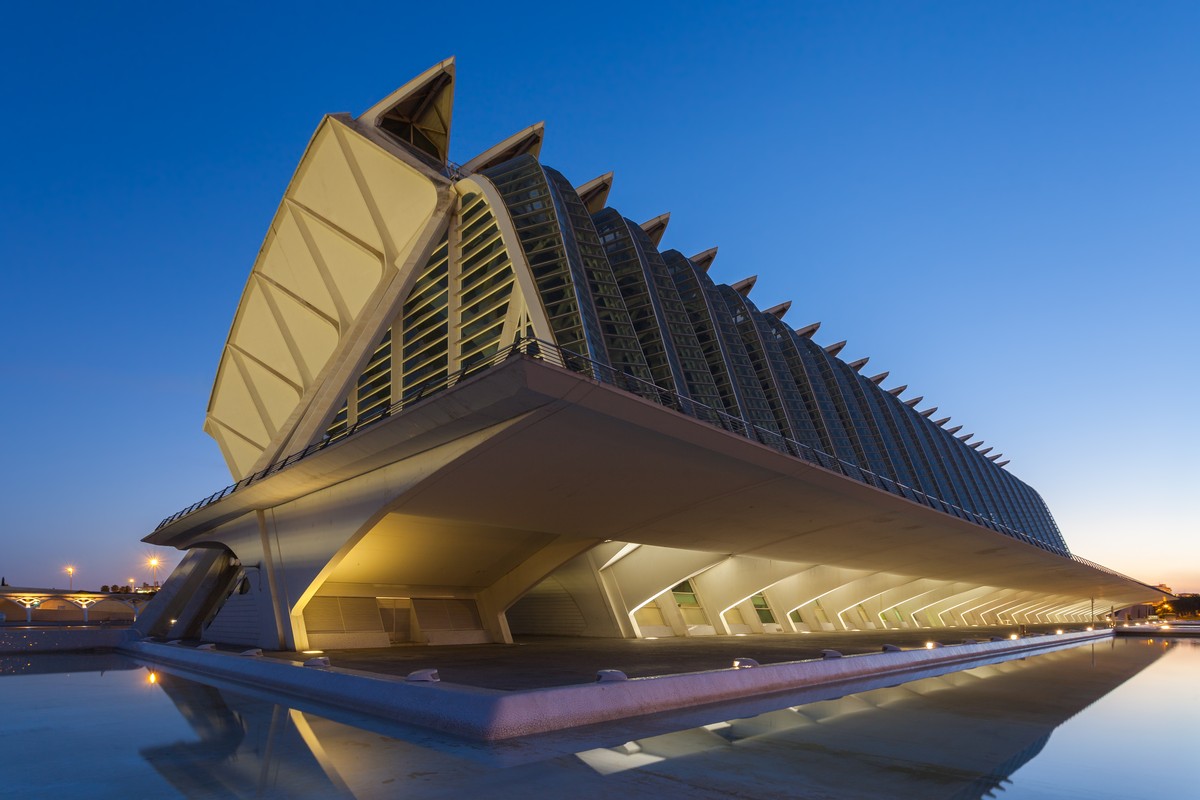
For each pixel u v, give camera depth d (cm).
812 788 632
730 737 862
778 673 1359
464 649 2636
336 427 3200
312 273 3819
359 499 2328
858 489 2733
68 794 623
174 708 1164
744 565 4072
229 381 4803
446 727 901
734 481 2384
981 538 4069
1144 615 17938
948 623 8838
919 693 1367
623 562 3622
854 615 5881
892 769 709
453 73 3256
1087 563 6569
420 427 1866
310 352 3888
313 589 2578
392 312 3012
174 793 623
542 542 3009
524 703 893
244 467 4766
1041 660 2477
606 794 605
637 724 944
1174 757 788
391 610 3003
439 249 2989
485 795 602
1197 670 2114
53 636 3144
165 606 3816
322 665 1366
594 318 2614
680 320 3375
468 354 2595
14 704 1250
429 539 2700
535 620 3947
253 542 2988
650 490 2341
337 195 3531
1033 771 710
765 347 4131
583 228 2897
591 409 1698
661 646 2811
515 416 1738
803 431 4009
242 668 1659
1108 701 1303
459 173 3108
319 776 675
